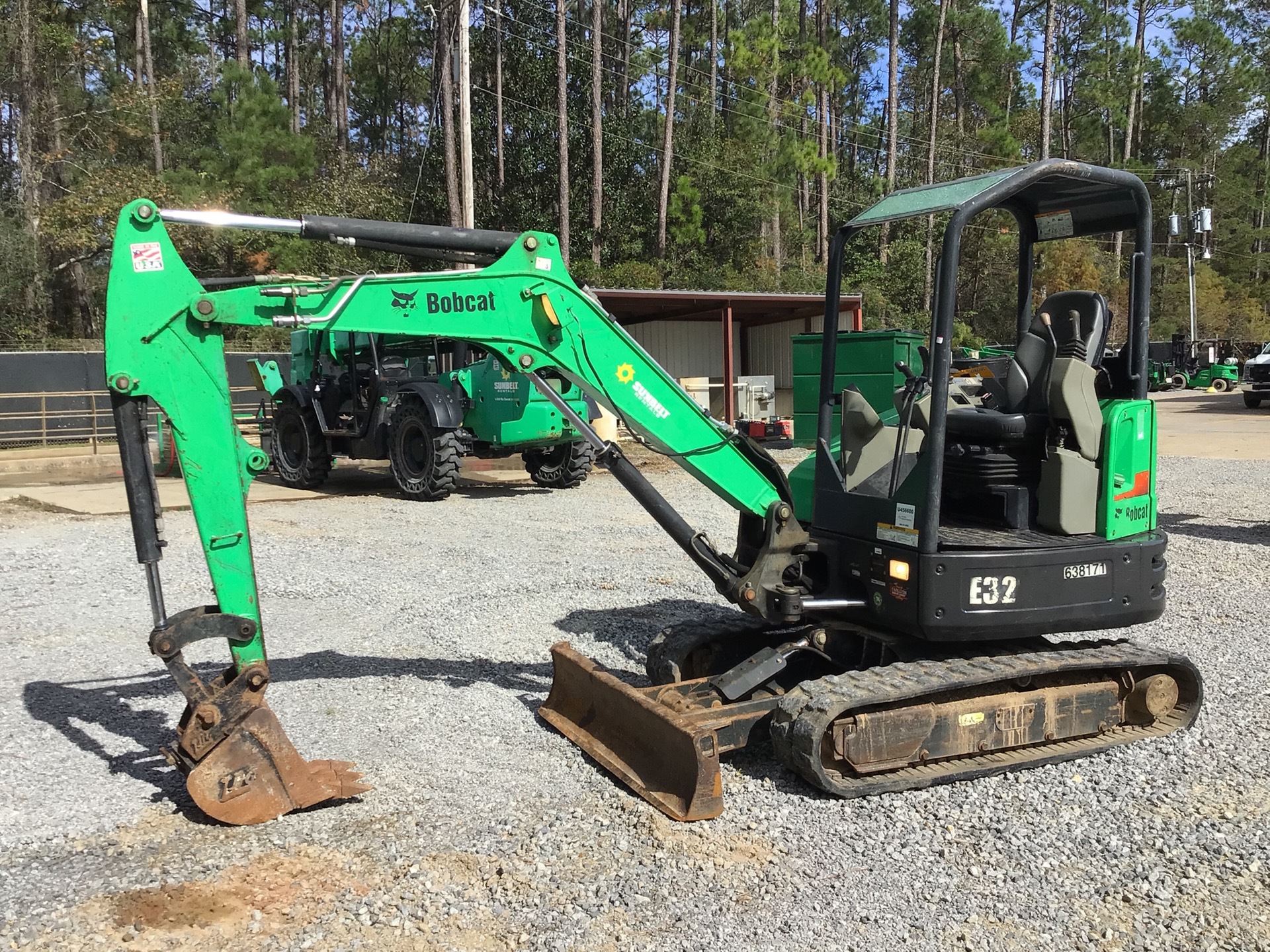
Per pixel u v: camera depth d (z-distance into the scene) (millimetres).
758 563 4805
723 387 21812
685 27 44031
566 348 4508
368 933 3199
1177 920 3299
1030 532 4719
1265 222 68438
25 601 7816
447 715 5258
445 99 24969
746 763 4668
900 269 32156
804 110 42469
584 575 8617
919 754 4332
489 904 3383
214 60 45125
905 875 3600
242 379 22797
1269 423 23641
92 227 28719
